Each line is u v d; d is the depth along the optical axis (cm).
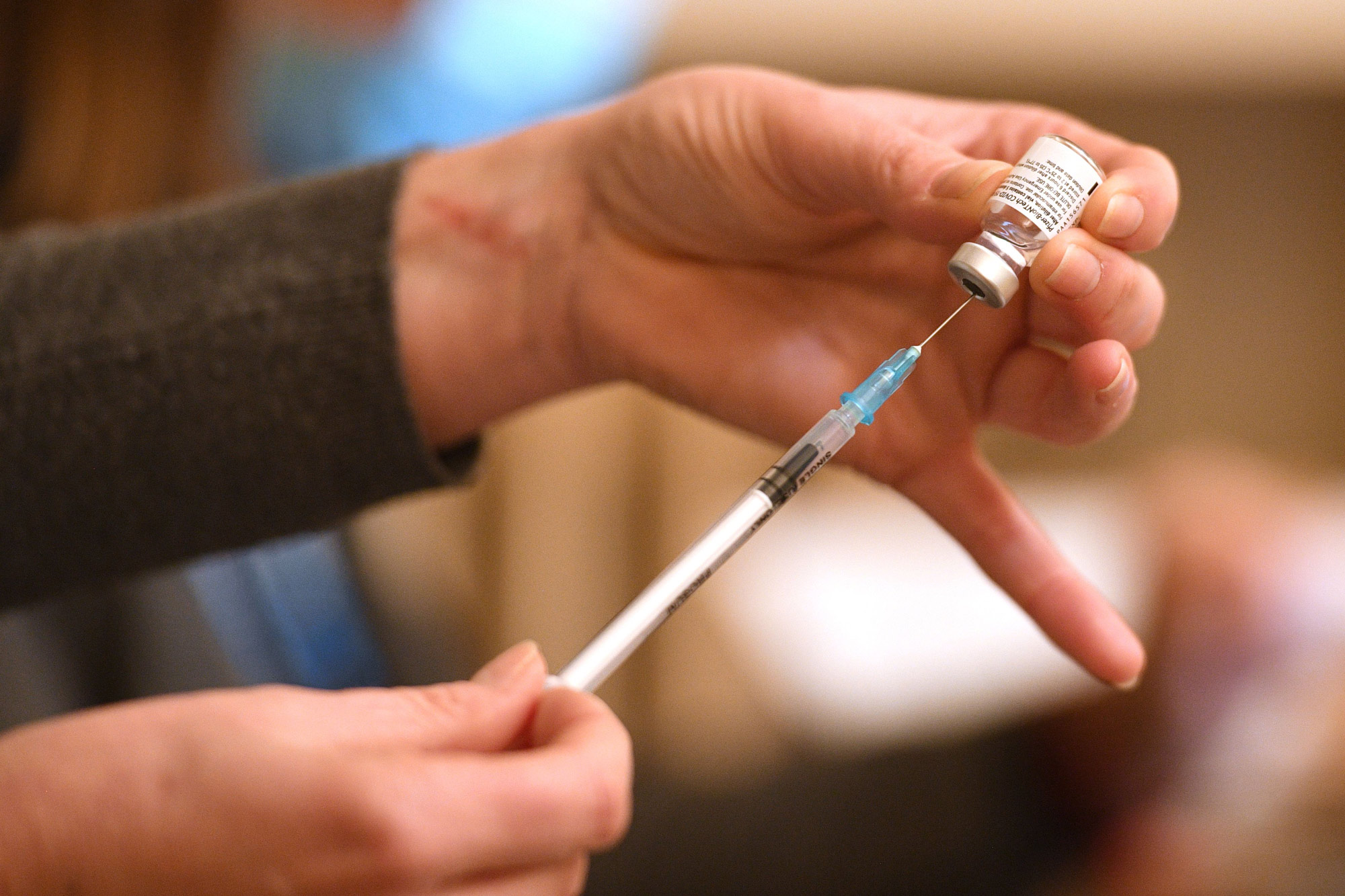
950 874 74
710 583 134
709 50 142
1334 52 137
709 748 127
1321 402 149
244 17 85
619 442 143
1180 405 150
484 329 63
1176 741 75
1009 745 75
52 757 49
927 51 142
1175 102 142
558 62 133
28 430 61
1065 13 139
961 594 128
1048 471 148
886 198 56
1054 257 54
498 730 52
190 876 49
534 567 145
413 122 124
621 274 62
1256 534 85
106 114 73
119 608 68
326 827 49
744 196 59
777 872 72
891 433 60
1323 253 144
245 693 50
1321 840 72
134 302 61
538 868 50
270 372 61
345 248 62
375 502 64
